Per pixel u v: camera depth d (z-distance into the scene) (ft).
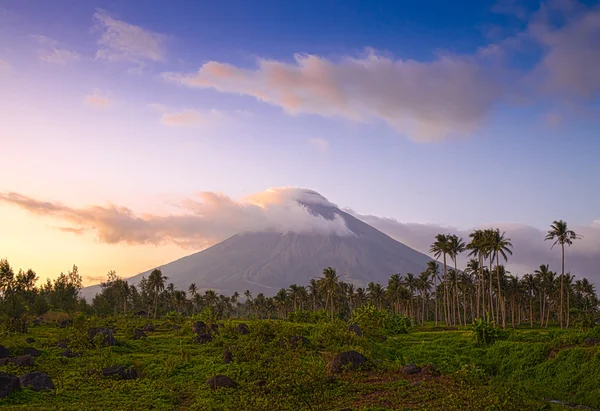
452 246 361.71
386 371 128.88
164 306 515.09
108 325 253.24
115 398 102.83
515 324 410.31
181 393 110.63
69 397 102.17
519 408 89.86
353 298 496.64
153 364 141.90
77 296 425.28
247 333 204.13
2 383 98.89
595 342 150.41
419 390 104.99
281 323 184.65
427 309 540.11
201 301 544.21
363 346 168.76
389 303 501.15
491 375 156.25
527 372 150.82
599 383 126.11
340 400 98.07
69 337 177.88
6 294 326.65
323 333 176.45
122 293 462.60
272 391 101.19
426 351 182.80
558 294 381.40
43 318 314.14
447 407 90.22
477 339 185.98
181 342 192.75
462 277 393.91
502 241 294.87
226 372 128.26
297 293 503.20
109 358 142.72
